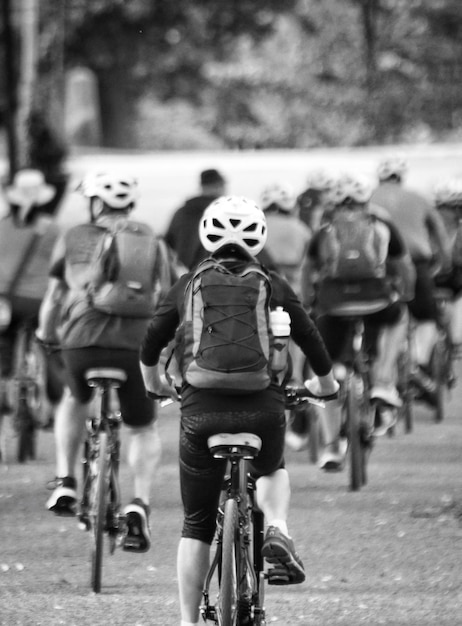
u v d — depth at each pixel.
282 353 19.31
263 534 20.20
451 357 50.03
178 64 138.50
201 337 19.20
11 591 25.05
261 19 136.88
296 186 101.44
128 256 26.59
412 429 45.59
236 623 18.67
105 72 142.25
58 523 31.38
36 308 39.06
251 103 143.25
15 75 82.88
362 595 24.56
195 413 19.22
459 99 138.12
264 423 19.19
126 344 26.38
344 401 35.75
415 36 137.12
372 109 139.00
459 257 50.97
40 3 129.50
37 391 40.00
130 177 27.20
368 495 34.12
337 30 138.00
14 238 39.09
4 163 102.44
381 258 35.38
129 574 26.44
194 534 19.56
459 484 35.53
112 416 26.19
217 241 19.72
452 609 23.58
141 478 26.33
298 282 43.28
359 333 35.62
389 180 44.25
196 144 148.50
